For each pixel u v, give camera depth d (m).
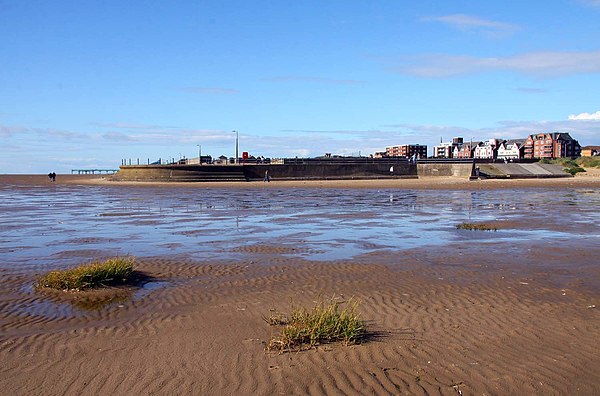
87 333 7.70
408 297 9.90
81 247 16.47
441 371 6.18
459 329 7.83
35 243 17.42
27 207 34.38
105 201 40.28
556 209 30.61
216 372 6.14
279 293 10.26
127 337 7.50
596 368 6.30
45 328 8.00
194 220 25.00
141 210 31.23
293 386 5.75
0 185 76.75
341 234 19.55
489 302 9.51
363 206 33.78
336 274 12.12
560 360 6.55
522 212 28.72
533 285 10.88
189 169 79.06
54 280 10.77
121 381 5.93
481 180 72.62
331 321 7.43
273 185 67.19
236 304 9.38
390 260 13.95
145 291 10.47
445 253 15.06
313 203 36.69
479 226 21.39
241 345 7.07
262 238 18.44
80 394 5.62
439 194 47.03
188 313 8.79
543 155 164.25
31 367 6.37
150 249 16.00
